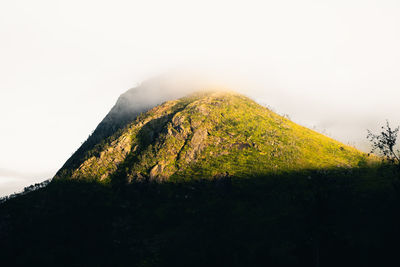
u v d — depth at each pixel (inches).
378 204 6599.4
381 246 2723.9
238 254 4416.8
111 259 6914.4
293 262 3479.3
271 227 7086.6
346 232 4611.2
